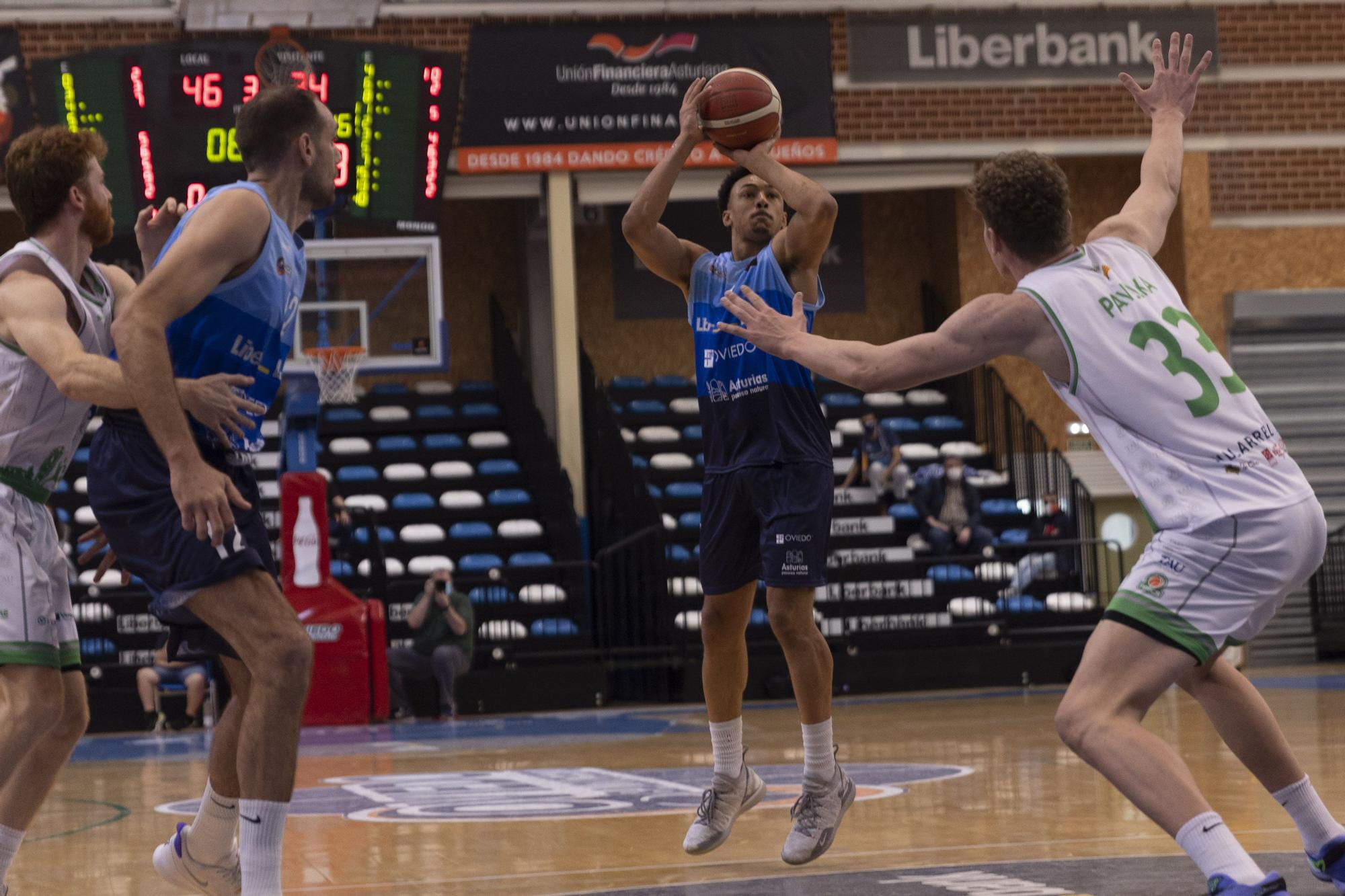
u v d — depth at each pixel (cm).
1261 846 534
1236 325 2142
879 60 2053
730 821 585
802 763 959
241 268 417
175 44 1800
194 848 468
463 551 2020
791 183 591
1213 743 962
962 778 824
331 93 1839
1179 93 510
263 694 404
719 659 591
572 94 1967
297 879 545
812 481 583
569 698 1733
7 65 1817
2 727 430
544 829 667
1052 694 1647
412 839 650
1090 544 1972
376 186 1850
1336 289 2120
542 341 2223
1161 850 538
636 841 625
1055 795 729
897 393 2320
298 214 453
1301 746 903
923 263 2433
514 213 2419
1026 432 2117
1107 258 432
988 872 494
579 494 1969
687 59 1986
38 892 541
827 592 1889
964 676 1812
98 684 1673
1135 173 2330
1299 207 2169
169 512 412
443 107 1875
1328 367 2162
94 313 458
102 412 435
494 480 2148
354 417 2239
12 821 453
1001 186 430
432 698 1675
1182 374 410
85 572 1866
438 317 1700
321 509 1540
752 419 595
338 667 1513
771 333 441
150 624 1762
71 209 450
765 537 583
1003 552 1991
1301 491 409
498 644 1802
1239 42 2150
